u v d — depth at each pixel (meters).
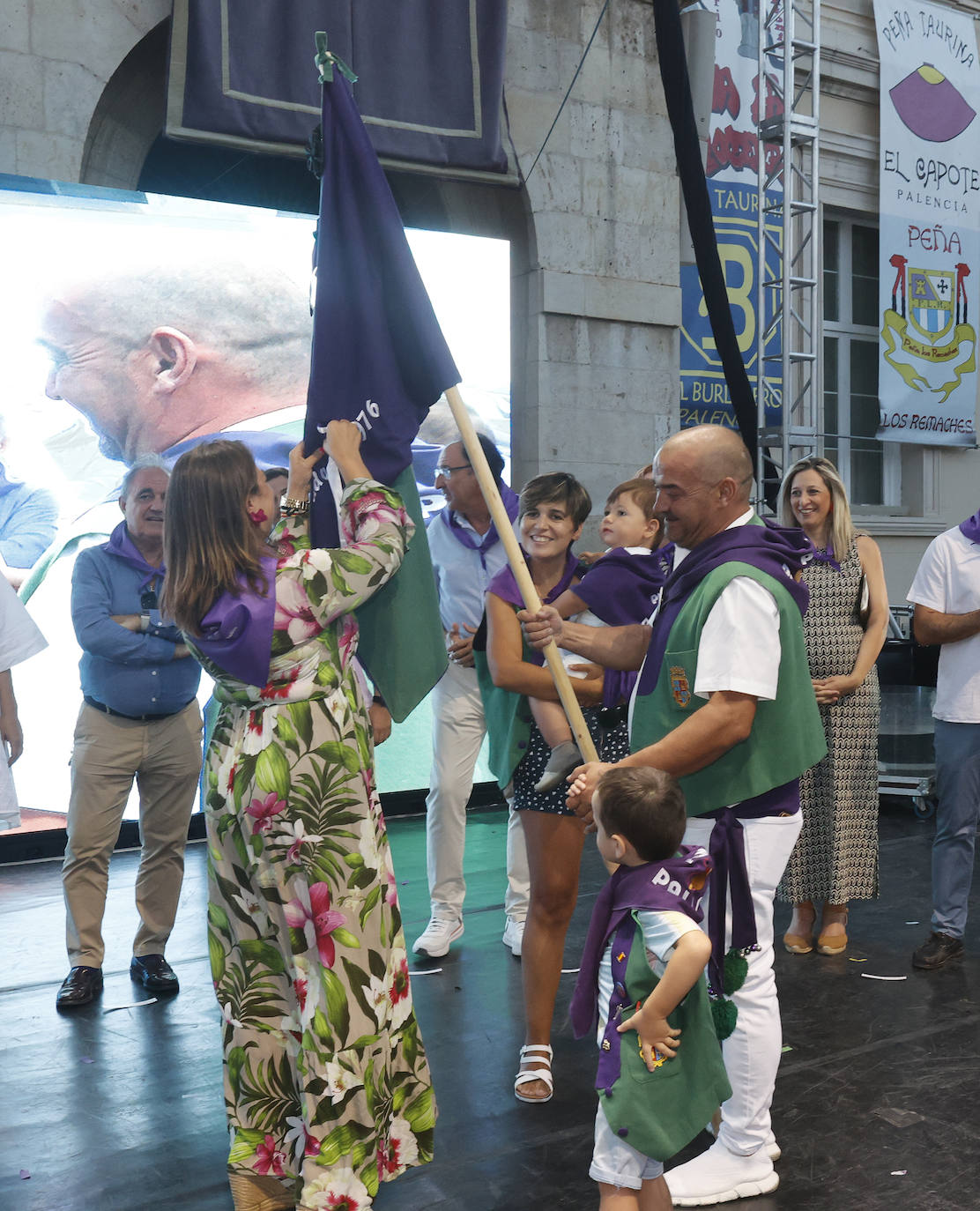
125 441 5.21
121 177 5.89
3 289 4.96
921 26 8.79
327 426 2.52
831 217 9.33
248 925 2.26
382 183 2.55
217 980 2.32
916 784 5.97
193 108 5.35
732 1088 2.40
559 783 2.63
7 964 3.89
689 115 6.28
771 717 2.28
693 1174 2.39
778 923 4.38
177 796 3.64
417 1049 2.35
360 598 2.25
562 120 6.68
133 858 5.25
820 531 3.99
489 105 6.10
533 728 2.98
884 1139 2.65
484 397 6.19
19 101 5.10
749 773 2.28
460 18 5.98
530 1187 2.46
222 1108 2.84
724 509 2.33
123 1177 2.52
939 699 3.88
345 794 2.22
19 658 3.57
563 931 2.93
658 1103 1.99
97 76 5.28
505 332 6.23
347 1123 2.15
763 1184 2.40
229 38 5.39
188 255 5.32
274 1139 2.27
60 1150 2.63
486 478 2.49
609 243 6.89
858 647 3.91
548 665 2.75
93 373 5.14
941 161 8.96
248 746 2.20
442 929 3.95
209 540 2.14
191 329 5.32
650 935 2.01
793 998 3.56
